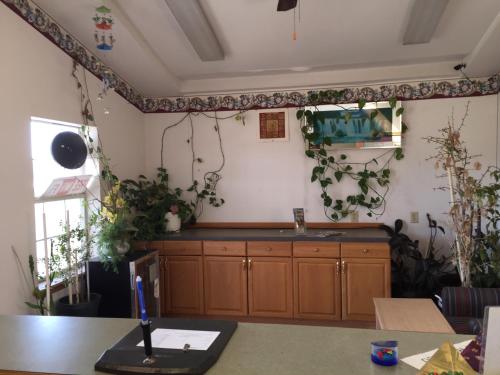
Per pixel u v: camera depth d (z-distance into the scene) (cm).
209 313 384
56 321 153
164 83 402
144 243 389
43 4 273
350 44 340
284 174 424
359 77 396
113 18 282
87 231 336
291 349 123
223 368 112
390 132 398
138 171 430
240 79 418
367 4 280
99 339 135
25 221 264
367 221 411
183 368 108
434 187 396
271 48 347
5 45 249
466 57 364
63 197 328
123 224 328
